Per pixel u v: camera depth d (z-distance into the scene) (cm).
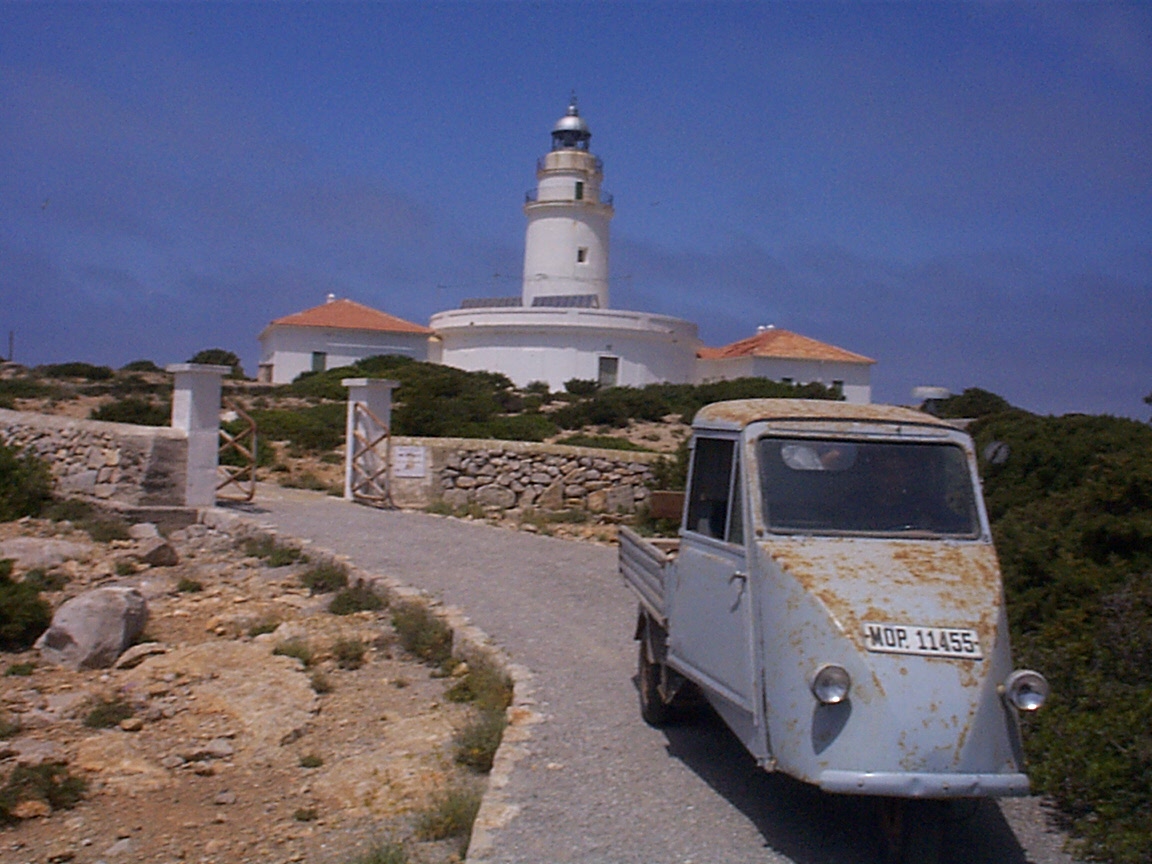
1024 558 943
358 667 1093
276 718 934
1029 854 634
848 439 686
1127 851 604
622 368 5572
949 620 587
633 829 648
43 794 766
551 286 6009
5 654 1119
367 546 1603
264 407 4028
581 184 5997
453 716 937
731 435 703
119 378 5056
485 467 2133
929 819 591
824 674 561
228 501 1933
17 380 4544
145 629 1183
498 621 1200
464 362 5781
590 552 1678
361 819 741
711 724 859
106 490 1780
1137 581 833
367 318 6147
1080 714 734
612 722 862
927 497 669
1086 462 1138
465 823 699
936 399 906
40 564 1418
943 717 553
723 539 689
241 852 692
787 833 649
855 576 610
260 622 1233
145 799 783
